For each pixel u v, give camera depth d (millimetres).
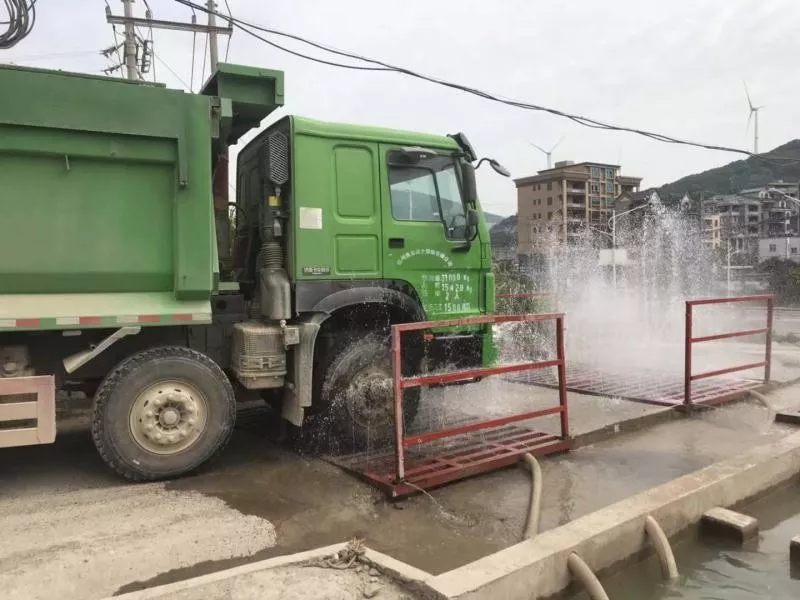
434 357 6168
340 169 5695
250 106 5730
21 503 4469
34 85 4617
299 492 4809
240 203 6742
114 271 4938
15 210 4672
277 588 3096
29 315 4633
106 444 4793
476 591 3068
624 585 3795
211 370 5078
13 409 4570
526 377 9211
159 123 4965
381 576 3264
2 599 3150
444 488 4938
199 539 3865
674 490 4426
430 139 6172
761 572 3951
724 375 9438
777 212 80062
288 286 5418
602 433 6387
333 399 5742
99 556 3580
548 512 4488
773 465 5172
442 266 6172
